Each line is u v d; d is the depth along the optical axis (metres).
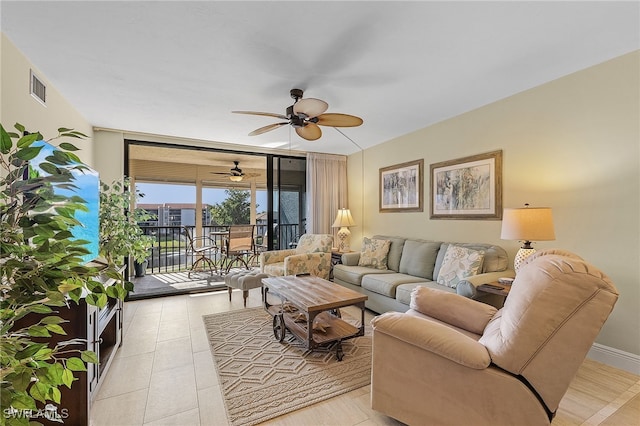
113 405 1.76
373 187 4.81
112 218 2.93
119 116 3.31
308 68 2.29
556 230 2.54
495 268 2.77
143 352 2.43
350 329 2.50
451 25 1.79
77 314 1.58
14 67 1.92
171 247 6.27
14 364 0.90
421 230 3.92
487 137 3.09
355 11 1.66
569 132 2.45
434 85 2.62
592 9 1.66
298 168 5.21
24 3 1.56
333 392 1.89
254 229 6.11
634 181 2.12
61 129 1.11
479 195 3.17
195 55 2.10
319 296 2.48
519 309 1.26
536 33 1.88
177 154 5.59
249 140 4.39
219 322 3.09
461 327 1.91
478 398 1.32
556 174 2.54
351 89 2.68
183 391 1.90
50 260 1.05
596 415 1.68
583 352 1.18
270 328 2.93
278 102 2.94
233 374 2.09
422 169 3.89
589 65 2.30
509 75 2.45
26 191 1.07
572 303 1.18
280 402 1.79
